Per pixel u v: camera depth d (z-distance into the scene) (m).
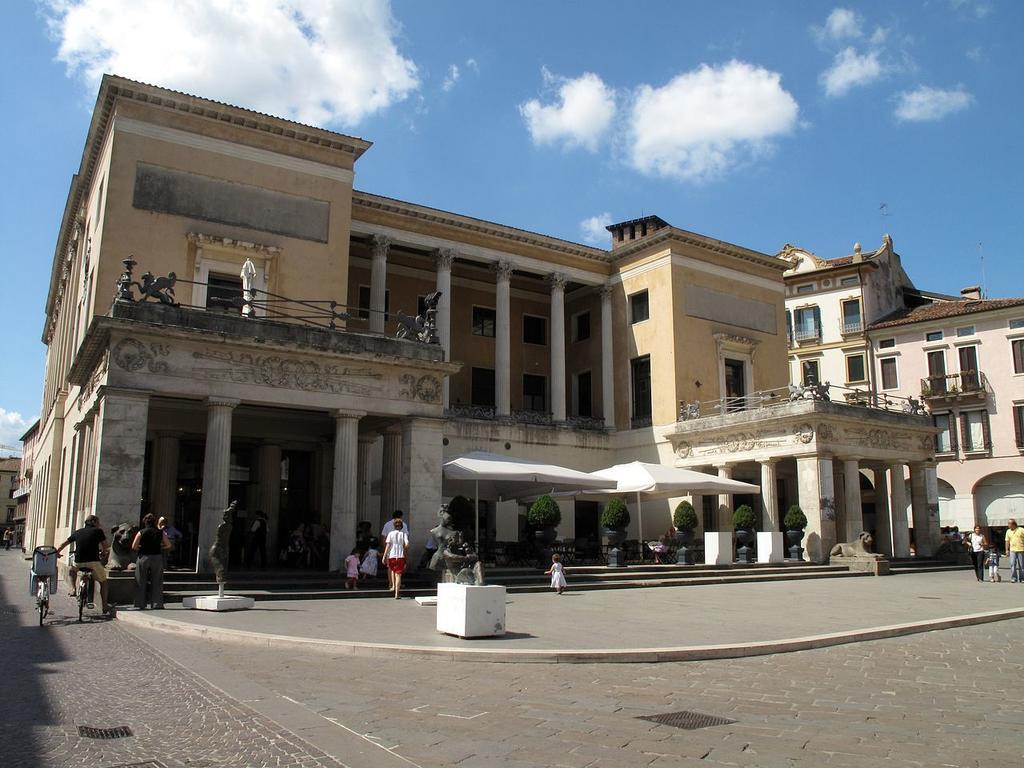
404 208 35.62
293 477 28.09
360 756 6.06
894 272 54.88
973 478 45.88
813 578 27.23
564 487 29.77
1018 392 44.75
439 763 5.93
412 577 21.09
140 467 18.73
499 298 38.03
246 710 7.48
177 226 26.88
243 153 28.48
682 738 6.64
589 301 42.97
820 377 52.28
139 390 18.94
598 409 41.34
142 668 9.71
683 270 38.56
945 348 47.62
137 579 15.29
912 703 8.05
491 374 41.31
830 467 30.80
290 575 20.14
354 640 11.36
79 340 31.84
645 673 9.58
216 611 15.16
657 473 28.64
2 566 37.25
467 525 23.23
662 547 27.94
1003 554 44.31
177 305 19.97
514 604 17.58
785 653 11.25
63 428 37.22
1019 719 7.41
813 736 6.74
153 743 6.43
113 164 26.22
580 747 6.37
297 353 21.19
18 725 7.01
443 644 11.03
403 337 23.75
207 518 19.50
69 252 38.97
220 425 19.95
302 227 29.14
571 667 9.89
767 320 41.81
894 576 28.69
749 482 37.62
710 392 38.38
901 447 34.19
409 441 22.75
